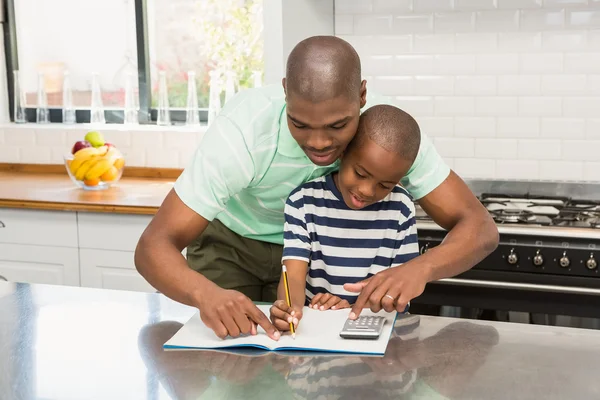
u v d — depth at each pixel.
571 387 1.17
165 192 3.25
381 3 3.20
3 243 3.21
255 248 2.03
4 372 1.26
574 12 3.03
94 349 1.35
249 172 1.69
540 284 2.61
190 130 3.58
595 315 2.58
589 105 3.07
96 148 3.31
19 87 3.91
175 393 1.17
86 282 3.14
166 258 1.51
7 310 1.55
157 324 1.47
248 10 3.54
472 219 1.73
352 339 1.37
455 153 3.23
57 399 1.16
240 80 3.60
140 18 3.69
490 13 3.10
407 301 1.46
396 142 1.53
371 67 3.25
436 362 1.27
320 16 3.14
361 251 1.76
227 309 1.39
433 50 3.18
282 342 1.36
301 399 1.14
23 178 3.65
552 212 2.85
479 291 2.67
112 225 3.06
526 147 3.16
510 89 3.13
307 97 1.39
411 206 1.78
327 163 1.51
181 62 3.68
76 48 3.83
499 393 1.15
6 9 3.87
